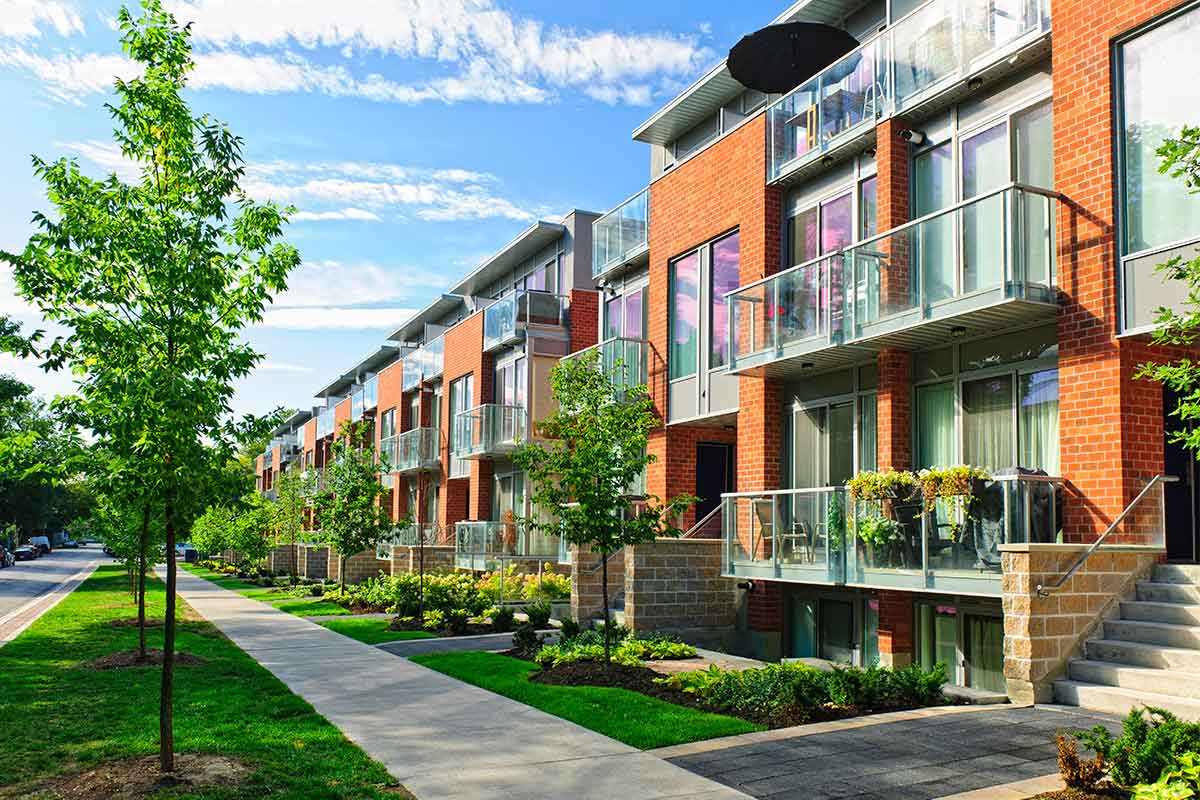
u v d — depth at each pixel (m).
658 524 12.71
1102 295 10.49
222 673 12.70
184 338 7.47
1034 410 11.80
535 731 8.80
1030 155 12.07
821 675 9.88
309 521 50.25
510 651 14.97
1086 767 6.21
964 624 12.62
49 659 14.10
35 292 7.33
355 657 14.66
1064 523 10.71
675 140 22.67
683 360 19.05
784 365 15.02
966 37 12.61
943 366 13.21
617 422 12.54
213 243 7.78
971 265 11.48
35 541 93.19
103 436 7.35
